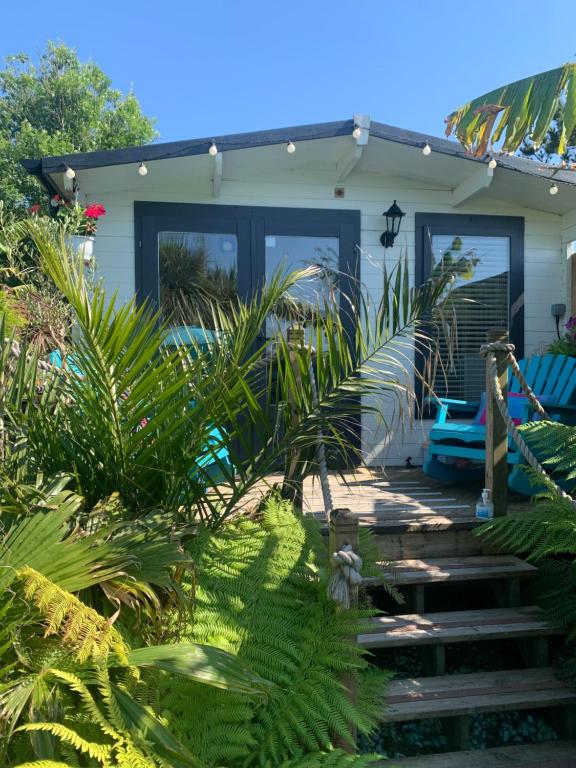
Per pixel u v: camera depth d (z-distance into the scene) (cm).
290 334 285
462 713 258
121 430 229
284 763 188
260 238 521
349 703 208
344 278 533
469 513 372
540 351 563
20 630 166
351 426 527
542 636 298
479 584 380
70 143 1641
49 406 252
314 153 491
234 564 237
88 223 458
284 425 264
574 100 299
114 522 205
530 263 564
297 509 288
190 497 256
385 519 356
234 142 439
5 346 254
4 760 147
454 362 552
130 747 148
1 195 1449
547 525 317
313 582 245
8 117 1798
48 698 151
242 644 213
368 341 263
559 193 505
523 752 259
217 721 191
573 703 268
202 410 244
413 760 252
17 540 177
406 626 296
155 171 471
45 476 236
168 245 509
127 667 168
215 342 266
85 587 175
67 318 358
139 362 216
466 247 554
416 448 542
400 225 541
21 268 444
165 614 202
